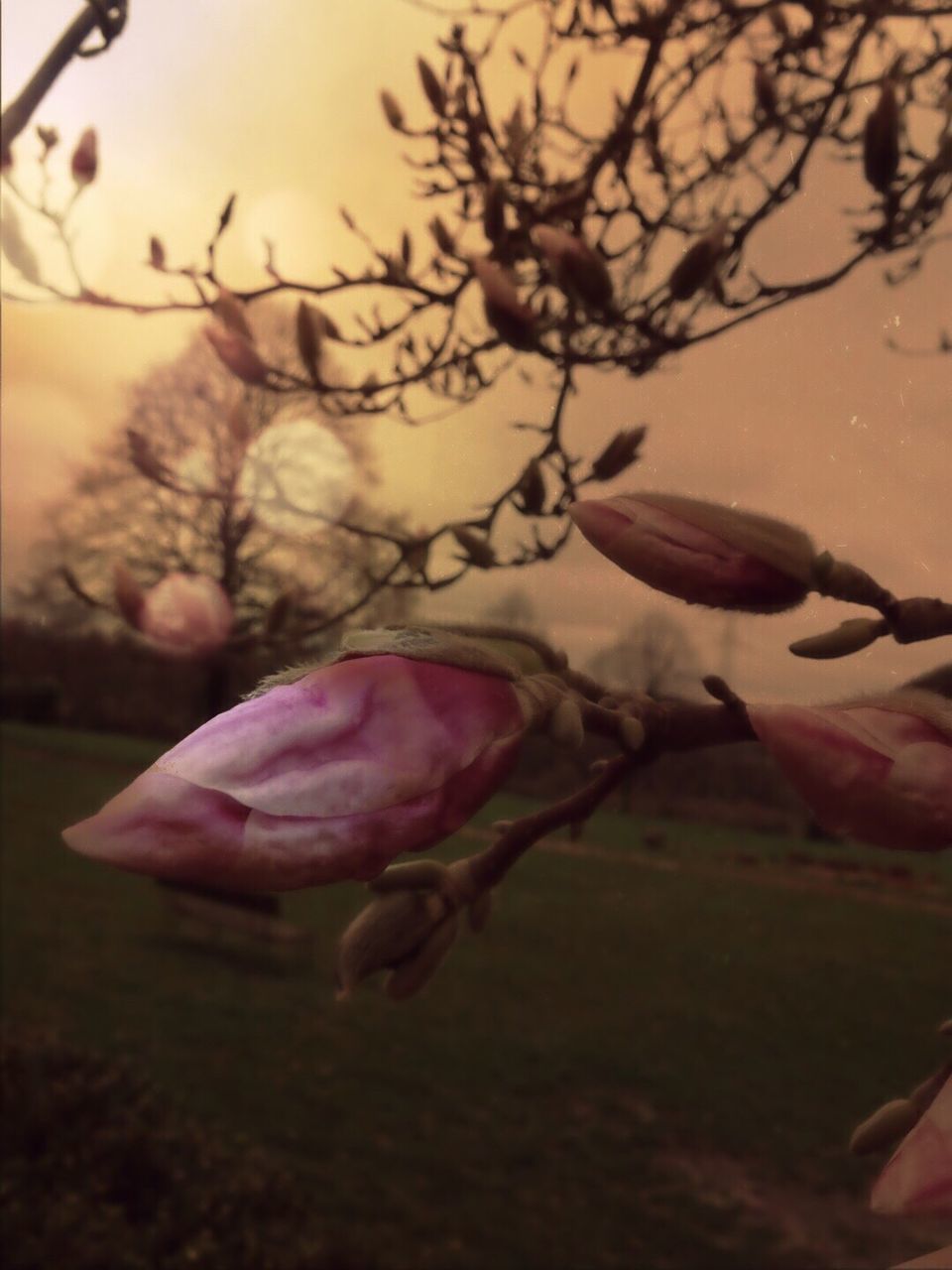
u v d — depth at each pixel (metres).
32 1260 6.86
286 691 0.47
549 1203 10.37
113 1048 12.62
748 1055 13.90
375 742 0.46
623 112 2.43
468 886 0.66
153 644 1.79
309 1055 12.97
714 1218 10.20
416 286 2.23
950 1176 0.41
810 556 0.61
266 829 0.42
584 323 1.87
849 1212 10.28
